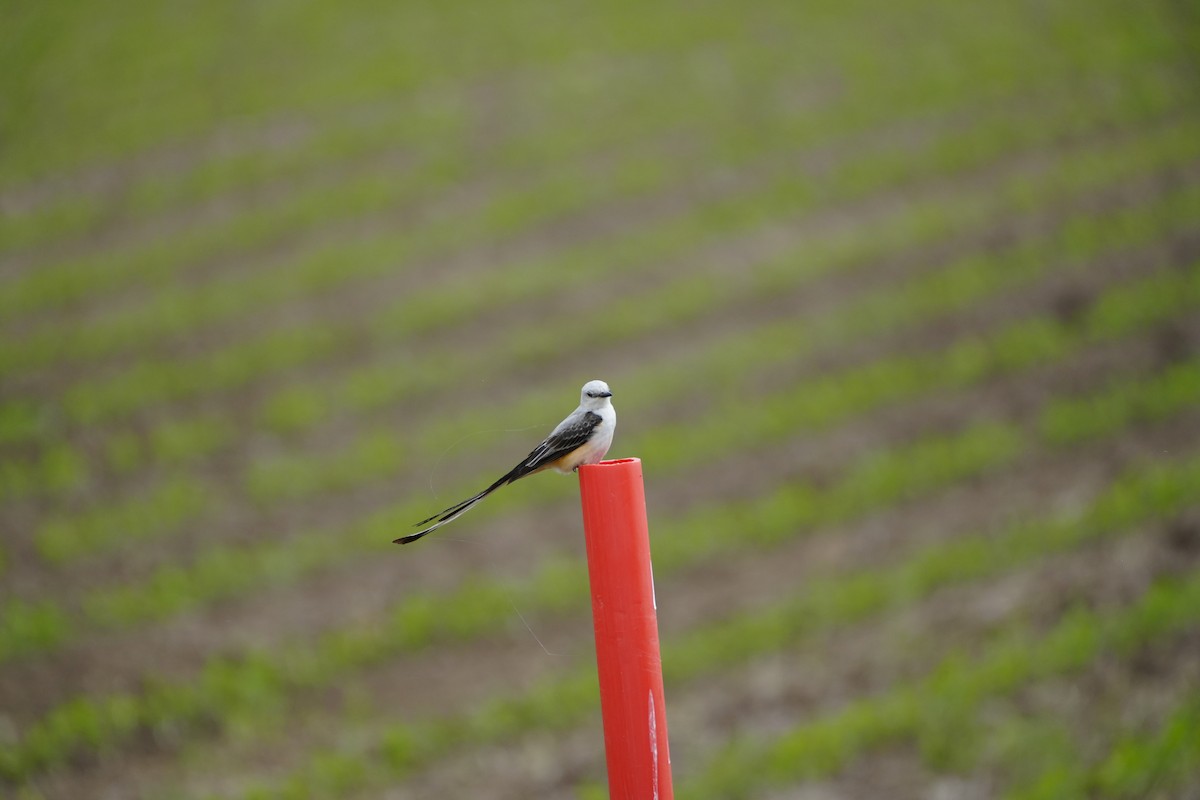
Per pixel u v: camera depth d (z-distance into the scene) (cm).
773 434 1677
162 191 2934
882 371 1762
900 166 2620
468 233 2589
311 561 1480
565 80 3378
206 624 1343
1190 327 1683
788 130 2916
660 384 1850
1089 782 834
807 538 1422
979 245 2188
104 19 4088
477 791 1026
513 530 1538
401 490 1669
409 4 4128
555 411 1791
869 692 1077
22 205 2936
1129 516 1214
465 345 2109
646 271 2336
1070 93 2833
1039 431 1523
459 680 1225
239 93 3497
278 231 2680
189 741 1122
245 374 2044
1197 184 2217
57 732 1087
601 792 946
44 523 1584
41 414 1903
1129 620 1012
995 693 998
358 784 1050
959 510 1392
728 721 1088
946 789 901
